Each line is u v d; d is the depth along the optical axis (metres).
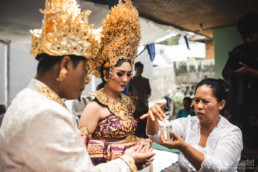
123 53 1.49
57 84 0.90
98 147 1.12
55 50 0.84
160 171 2.40
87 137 1.18
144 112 3.64
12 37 4.05
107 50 1.49
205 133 1.41
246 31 1.72
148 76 6.03
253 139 1.77
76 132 0.83
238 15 2.53
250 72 1.68
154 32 3.93
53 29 0.85
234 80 1.78
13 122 0.75
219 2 2.33
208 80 1.34
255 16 1.71
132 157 1.04
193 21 2.92
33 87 0.87
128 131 1.52
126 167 0.93
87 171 0.77
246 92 1.75
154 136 1.42
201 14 2.66
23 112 0.75
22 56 6.01
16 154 0.71
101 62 1.55
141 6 2.59
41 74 0.89
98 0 2.60
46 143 0.71
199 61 4.05
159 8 2.62
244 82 1.75
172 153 3.04
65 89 0.91
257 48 1.72
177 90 4.39
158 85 7.05
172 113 4.39
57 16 0.86
